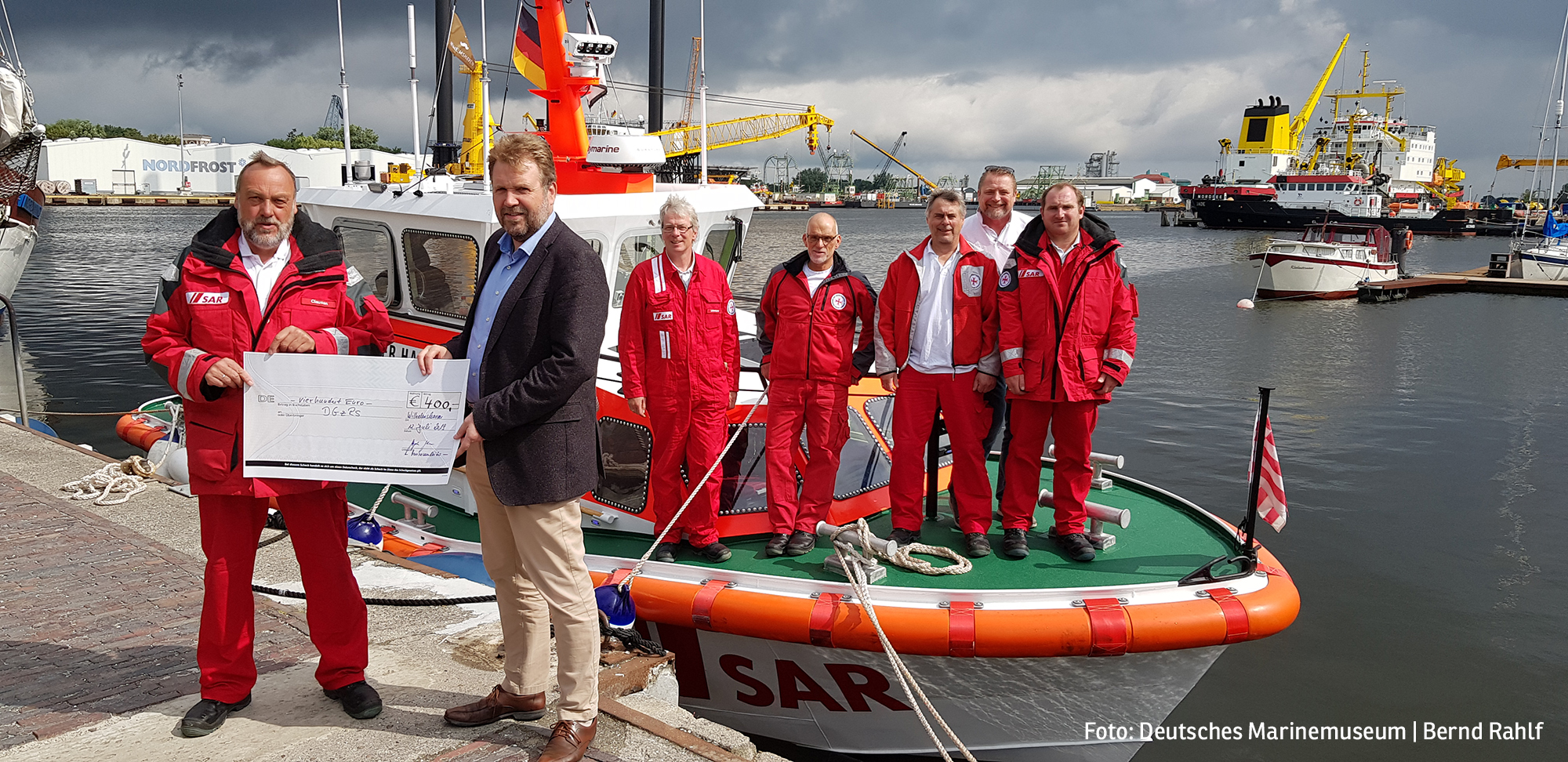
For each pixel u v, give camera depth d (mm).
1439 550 8703
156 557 4527
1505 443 12625
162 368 2873
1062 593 4152
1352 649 6805
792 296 4570
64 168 95250
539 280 2715
